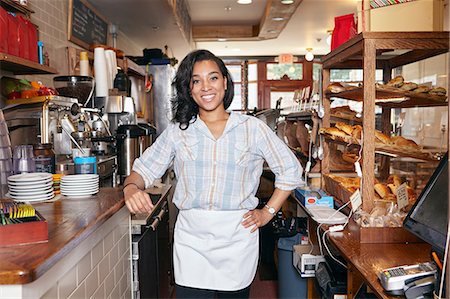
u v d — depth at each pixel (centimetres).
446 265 114
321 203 260
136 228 239
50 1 308
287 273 303
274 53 920
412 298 130
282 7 510
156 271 276
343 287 225
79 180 201
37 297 112
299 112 364
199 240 195
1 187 201
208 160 191
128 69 409
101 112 299
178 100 198
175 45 598
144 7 393
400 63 278
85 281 153
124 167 274
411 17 219
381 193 218
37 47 252
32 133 234
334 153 307
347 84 284
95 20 400
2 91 238
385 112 297
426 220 140
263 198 445
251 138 195
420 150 213
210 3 570
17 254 114
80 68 332
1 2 232
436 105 255
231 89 202
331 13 588
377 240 191
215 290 196
